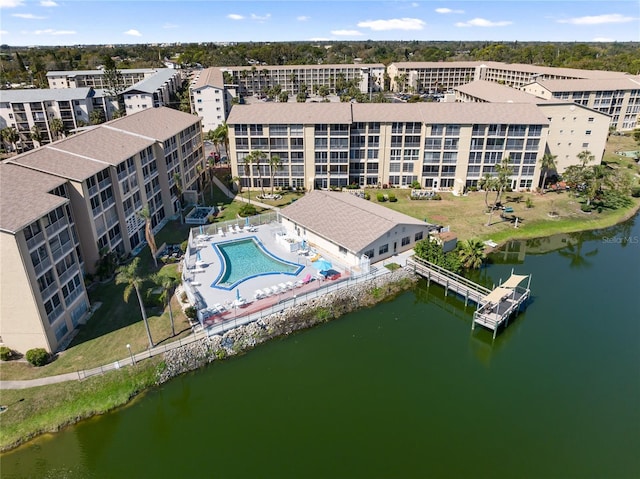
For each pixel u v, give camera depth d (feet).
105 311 161.17
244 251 210.18
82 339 146.72
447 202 271.08
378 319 171.01
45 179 156.46
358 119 276.41
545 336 159.94
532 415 125.90
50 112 409.08
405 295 186.29
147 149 222.07
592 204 272.10
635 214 266.98
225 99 491.72
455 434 119.75
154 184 231.50
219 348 147.23
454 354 152.05
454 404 130.21
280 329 159.02
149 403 130.72
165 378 137.39
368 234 194.80
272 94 625.41
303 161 284.00
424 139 277.85
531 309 176.04
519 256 218.79
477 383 138.41
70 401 125.39
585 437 118.73
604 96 424.05
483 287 182.19
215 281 179.73
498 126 272.51
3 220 125.08
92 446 117.39
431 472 108.47
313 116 275.39
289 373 142.92
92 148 191.93
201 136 293.64
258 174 287.28
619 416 125.29
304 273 187.01
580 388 135.54
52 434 119.85
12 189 141.79
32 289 130.21
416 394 134.10
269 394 134.21
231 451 115.03
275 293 170.30
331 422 123.85
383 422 123.75
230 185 297.74
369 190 290.15
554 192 289.33
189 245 203.10
